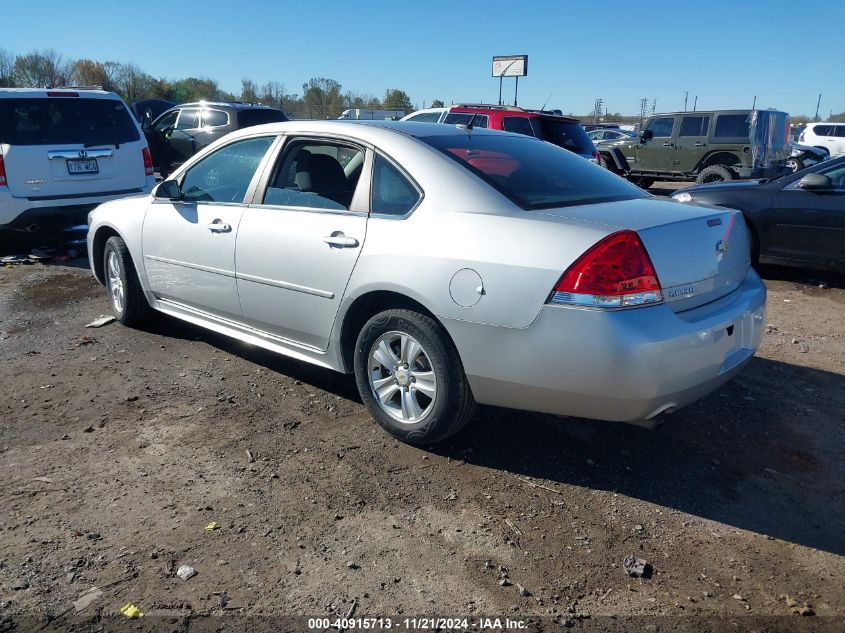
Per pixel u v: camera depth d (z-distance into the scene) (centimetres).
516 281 295
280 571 261
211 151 464
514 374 303
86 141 793
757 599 254
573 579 262
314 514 298
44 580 253
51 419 382
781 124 1500
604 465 345
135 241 500
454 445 360
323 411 399
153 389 426
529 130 1082
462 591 253
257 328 429
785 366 489
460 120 1143
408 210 342
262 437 366
